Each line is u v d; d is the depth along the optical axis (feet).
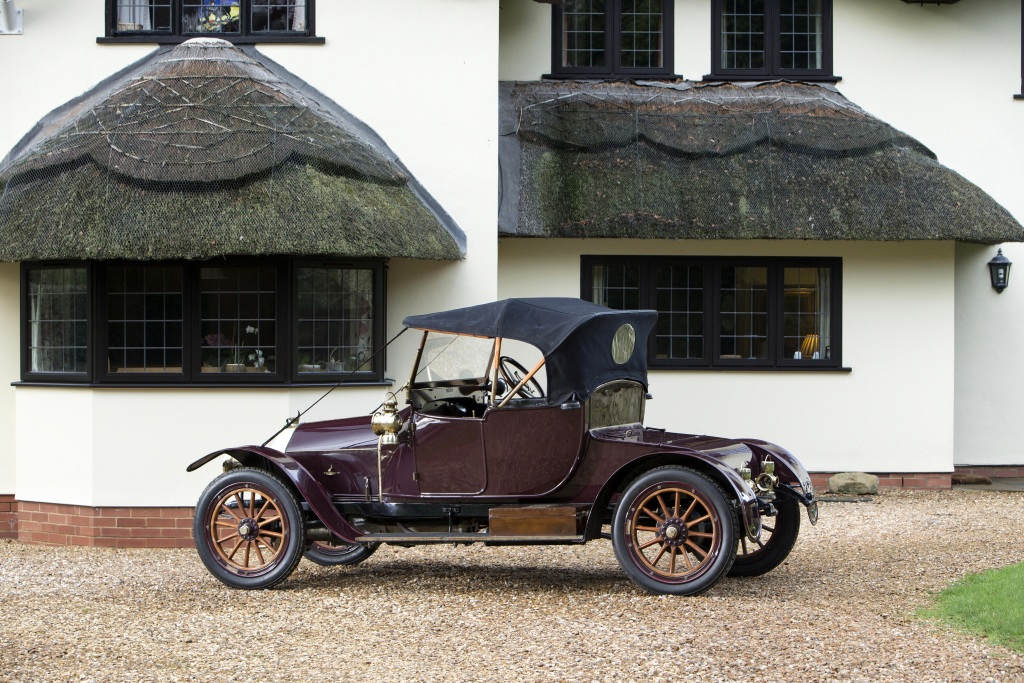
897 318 44.57
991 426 47.01
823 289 44.62
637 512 25.16
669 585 24.85
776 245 44.45
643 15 47.19
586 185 42.57
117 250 32.86
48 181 34.60
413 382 27.40
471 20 39.17
